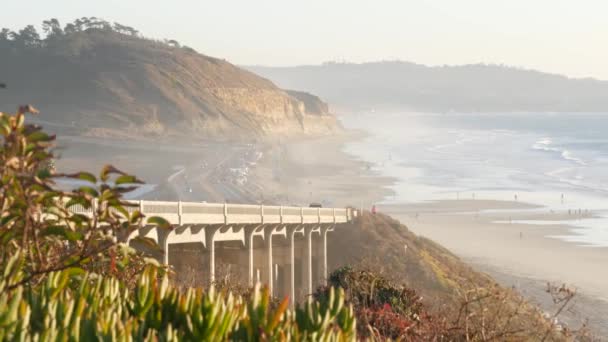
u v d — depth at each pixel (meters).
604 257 129.25
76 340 8.95
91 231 10.79
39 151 10.02
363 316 16.70
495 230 159.50
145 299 10.25
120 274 13.34
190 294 10.25
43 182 10.04
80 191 10.55
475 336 15.97
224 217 58.31
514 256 128.12
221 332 9.62
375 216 100.12
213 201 148.25
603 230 160.62
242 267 65.50
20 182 9.84
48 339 8.73
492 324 16.23
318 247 86.75
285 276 76.25
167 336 9.11
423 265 81.25
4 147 9.77
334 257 89.31
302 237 82.38
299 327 10.28
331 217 87.75
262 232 69.44
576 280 106.75
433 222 170.38
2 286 9.22
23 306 9.02
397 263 81.88
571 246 140.62
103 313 9.39
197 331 9.54
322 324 10.19
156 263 12.18
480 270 113.19
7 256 10.51
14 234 10.47
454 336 16.12
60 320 9.39
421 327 16.67
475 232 156.25
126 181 10.70
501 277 108.00
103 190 10.65
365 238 90.75
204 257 57.62
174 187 166.25
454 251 132.25
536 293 92.25
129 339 8.85
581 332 18.20
